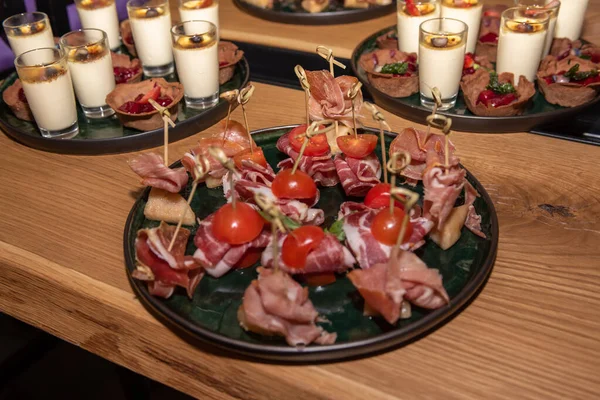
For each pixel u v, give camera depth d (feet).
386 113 2.08
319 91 1.79
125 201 1.75
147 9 2.31
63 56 1.92
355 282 1.30
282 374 1.28
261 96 2.19
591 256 1.50
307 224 1.51
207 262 1.39
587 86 1.94
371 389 1.24
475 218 1.53
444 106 2.04
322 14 2.61
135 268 1.41
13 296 1.64
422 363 1.29
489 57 2.34
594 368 1.26
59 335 1.61
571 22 2.34
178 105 2.12
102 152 1.92
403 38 2.35
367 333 1.30
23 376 2.44
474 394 1.23
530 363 1.28
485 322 1.36
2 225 1.68
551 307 1.38
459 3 2.28
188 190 1.69
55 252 1.59
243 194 1.57
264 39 2.52
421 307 1.34
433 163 1.45
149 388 2.24
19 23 2.29
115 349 1.52
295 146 1.65
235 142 1.71
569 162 1.81
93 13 2.51
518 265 1.48
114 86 2.10
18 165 1.91
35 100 1.89
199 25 2.12
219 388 1.38
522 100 1.90
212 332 1.28
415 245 1.41
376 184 1.57
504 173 1.77
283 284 1.28
